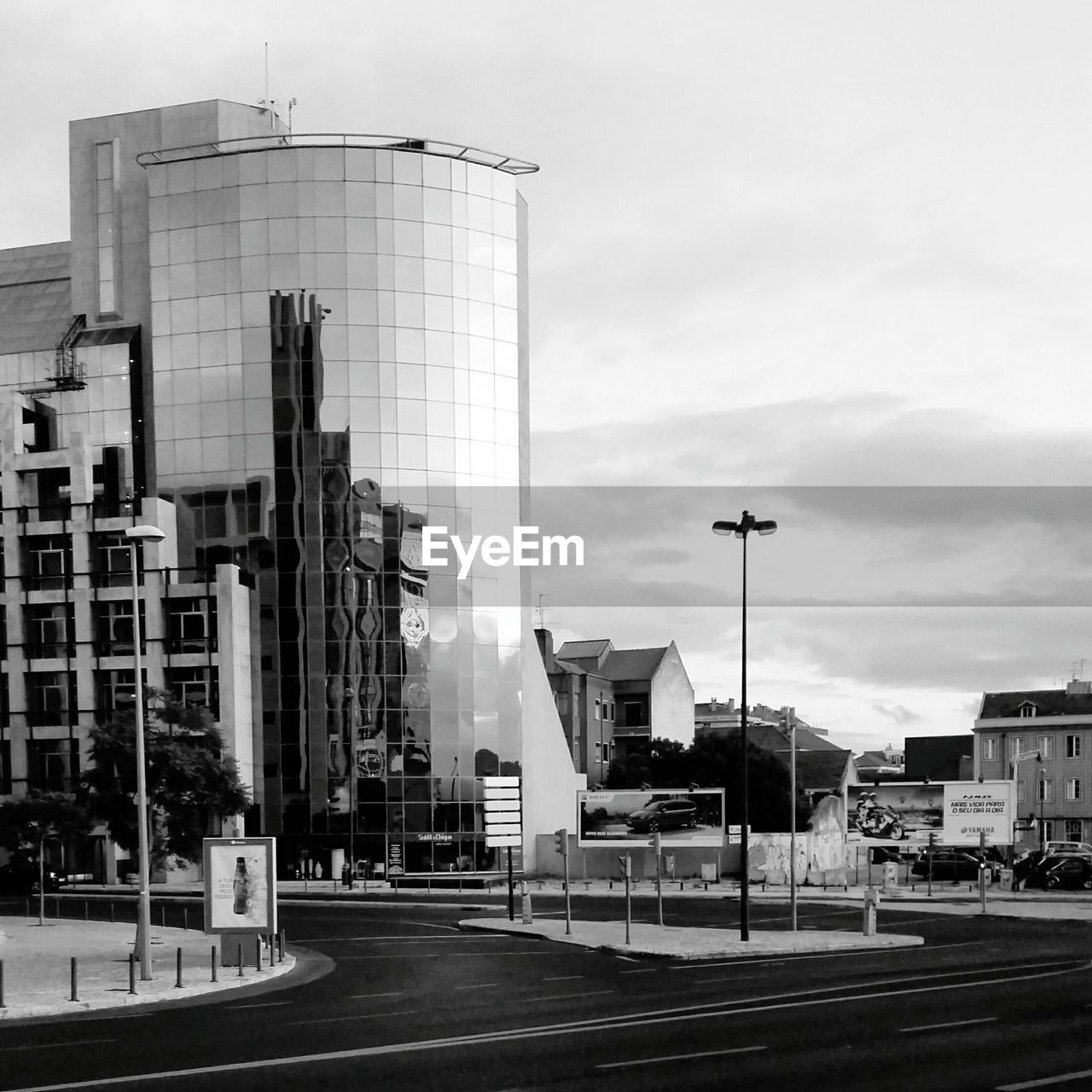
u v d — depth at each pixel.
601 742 120.88
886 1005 24.12
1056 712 127.12
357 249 85.88
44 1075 17.53
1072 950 36.28
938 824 76.94
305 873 81.94
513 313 89.06
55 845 78.31
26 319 96.56
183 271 87.06
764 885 72.75
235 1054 19.05
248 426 85.50
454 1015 23.41
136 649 32.19
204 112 91.81
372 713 83.31
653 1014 23.17
